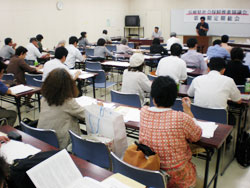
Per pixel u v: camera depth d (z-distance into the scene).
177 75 3.47
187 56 4.40
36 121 2.57
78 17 9.49
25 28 7.79
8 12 7.27
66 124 2.07
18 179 1.26
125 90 3.18
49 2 8.34
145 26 11.77
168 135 1.56
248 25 9.40
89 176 1.38
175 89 1.60
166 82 1.59
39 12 8.10
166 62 3.53
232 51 3.14
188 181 1.63
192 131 1.60
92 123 1.97
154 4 11.27
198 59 4.32
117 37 11.41
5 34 7.30
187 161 1.67
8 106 4.58
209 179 2.49
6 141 1.76
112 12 11.06
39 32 8.22
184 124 1.56
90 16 10.00
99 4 10.31
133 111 2.37
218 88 2.47
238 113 3.04
